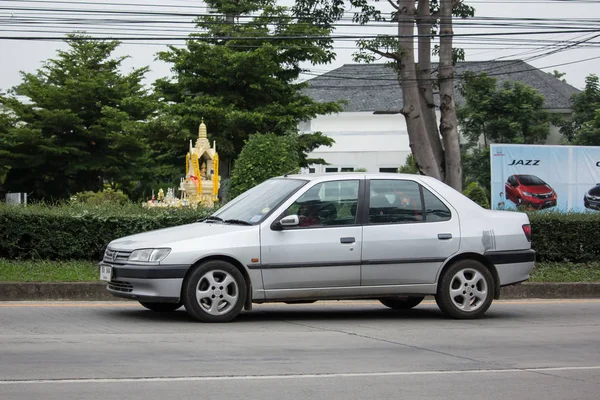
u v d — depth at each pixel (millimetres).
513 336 15398
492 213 17891
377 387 10719
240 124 60125
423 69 33688
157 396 9953
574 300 22359
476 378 11461
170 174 81438
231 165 63750
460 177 33094
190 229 16703
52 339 13992
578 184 42469
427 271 17094
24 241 23250
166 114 61438
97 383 10617
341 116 77188
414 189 17375
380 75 80312
